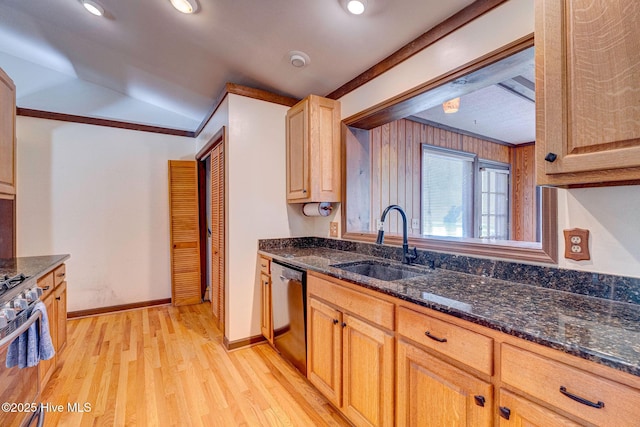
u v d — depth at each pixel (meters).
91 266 3.33
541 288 1.28
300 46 2.04
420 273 1.69
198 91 2.97
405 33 1.74
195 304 3.73
